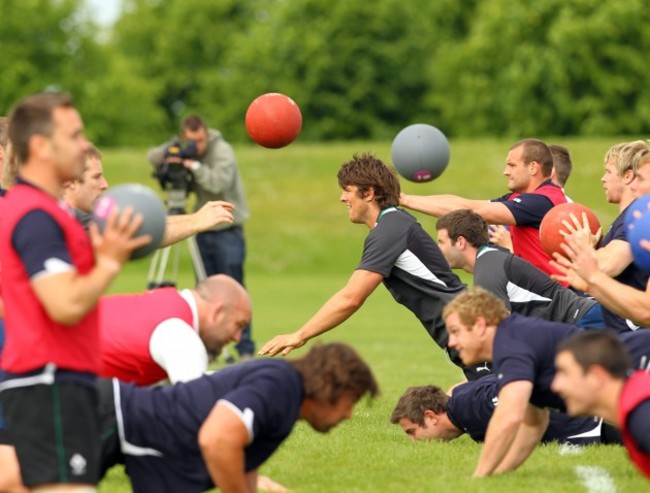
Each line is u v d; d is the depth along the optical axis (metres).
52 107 9.34
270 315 39.31
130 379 12.02
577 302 16.14
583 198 63.81
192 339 11.76
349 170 16.39
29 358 9.43
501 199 20.62
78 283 9.07
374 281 16.14
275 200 67.69
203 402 10.83
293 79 139.00
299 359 10.69
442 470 13.20
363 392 10.59
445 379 23.52
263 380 10.39
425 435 15.55
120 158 73.12
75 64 132.50
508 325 12.10
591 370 10.16
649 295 12.55
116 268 9.16
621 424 10.23
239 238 27.69
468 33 141.12
